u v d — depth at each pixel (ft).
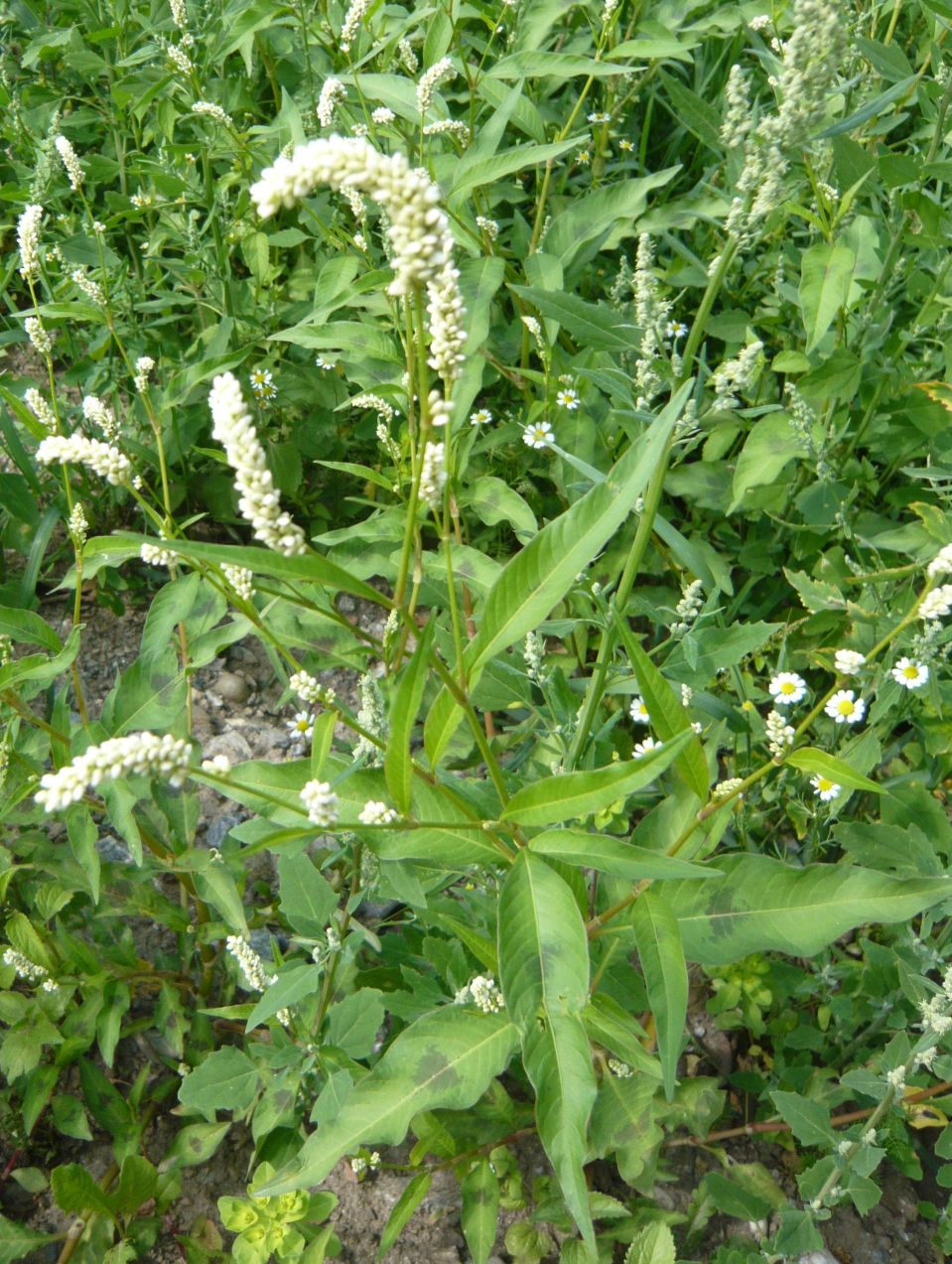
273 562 1.19
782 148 1.85
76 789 1.23
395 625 1.84
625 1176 1.97
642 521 1.99
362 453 3.18
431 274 1.18
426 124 2.56
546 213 3.28
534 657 2.13
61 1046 2.12
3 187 3.21
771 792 2.36
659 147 3.69
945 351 2.68
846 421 2.75
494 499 2.50
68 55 3.35
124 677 2.00
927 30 3.23
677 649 2.24
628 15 3.29
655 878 1.39
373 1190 2.18
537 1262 2.07
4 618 1.86
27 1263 2.06
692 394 2.11
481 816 1.60
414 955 2.26
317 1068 2.00
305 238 3.07
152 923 2.45
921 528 2.62
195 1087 1.97
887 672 2.15
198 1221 2.11
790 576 2.45
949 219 2.65
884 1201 2.23
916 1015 2.19
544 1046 1.36
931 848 2.14
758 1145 2.28
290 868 1.98
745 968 2.28
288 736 2.80
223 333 2.90
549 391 2.71
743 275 3.26
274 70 3.44
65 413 3.01
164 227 3.16
